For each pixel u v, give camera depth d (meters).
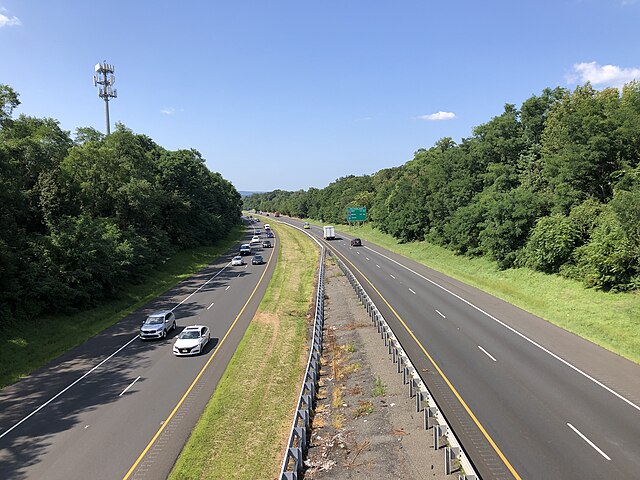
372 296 39.88
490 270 49.41
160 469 14.85
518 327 28.69
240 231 128.62
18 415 19.72
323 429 16.84
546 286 38.75
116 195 51.53
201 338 27.62
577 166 40.75
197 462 15.02
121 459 15.54
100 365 26.02
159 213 65.56
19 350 28.22
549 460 13.50
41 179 41.50
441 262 60.16
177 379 23.09
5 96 36.69
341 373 22.55
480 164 65.38
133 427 17.94
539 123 59.22
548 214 46.81
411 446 14.68
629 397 17.94
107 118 78.94
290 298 42.12
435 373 21.09
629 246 32.25
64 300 35.72
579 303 32.81
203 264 66.62
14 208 37.25
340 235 110.12
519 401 17.77
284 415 18.80
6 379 24.22
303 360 25.72
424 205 77.81
